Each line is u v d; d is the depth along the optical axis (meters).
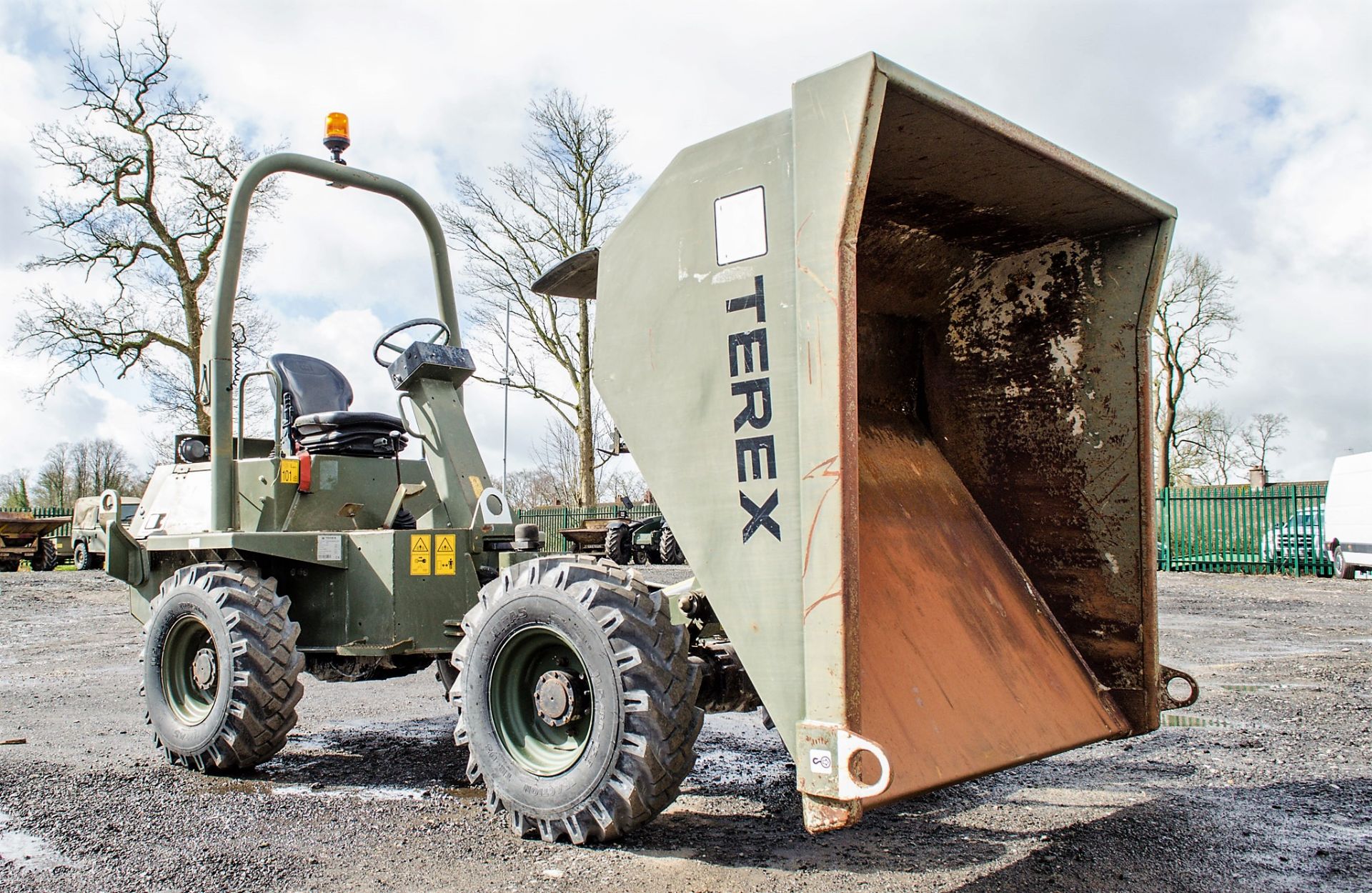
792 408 2.54
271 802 3.79
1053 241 3.53
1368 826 3.36
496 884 2.81
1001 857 3.04
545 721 3.27
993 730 2.86
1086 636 3.50
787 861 3.00
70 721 5.76
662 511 2.82
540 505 36.19
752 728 5.31
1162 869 2.93
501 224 26.14
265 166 4.74
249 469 4.73
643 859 3.02
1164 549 21.05
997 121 2.67
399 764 4.52
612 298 3.03
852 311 2.40
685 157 2.88
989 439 3.69
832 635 2.35
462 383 4.96
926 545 3.28
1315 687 6.27
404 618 4.29
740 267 2.69
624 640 2.99
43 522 22.39
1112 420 3.43
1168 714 3.72
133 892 2.80
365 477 4.95
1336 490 17.81
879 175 2.96
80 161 22.53
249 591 4.31
